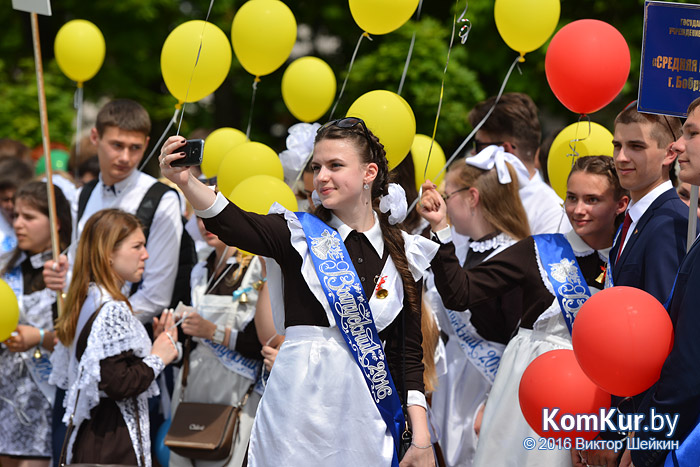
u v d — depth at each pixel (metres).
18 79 17.98
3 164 9.32
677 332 4.58
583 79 5.92
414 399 5.10
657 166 5.33
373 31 6.58
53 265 7.46
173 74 6.91
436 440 6.21
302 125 7.38
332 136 4.97
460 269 5.69
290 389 4.88
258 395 6.79
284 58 7.18
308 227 5.00
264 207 6.16
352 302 4.88
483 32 14.49
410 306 5.14
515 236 6.76
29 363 7.92
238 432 6.69
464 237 7.69
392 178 6.34
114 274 6.78
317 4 17.45
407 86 12.75
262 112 17.84
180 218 8.03
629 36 13.58
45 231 8.02
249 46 7.01
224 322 6.84
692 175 4.76
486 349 6.68
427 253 5.25
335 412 4.84
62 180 9.62
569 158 6.61
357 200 5.05
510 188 6.82
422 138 7.82
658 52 5.27
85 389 6.48
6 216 8.99
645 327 4.64
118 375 6.45
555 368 5.27
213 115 17.95
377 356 4.90
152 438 7.56
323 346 4.91
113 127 7.89
